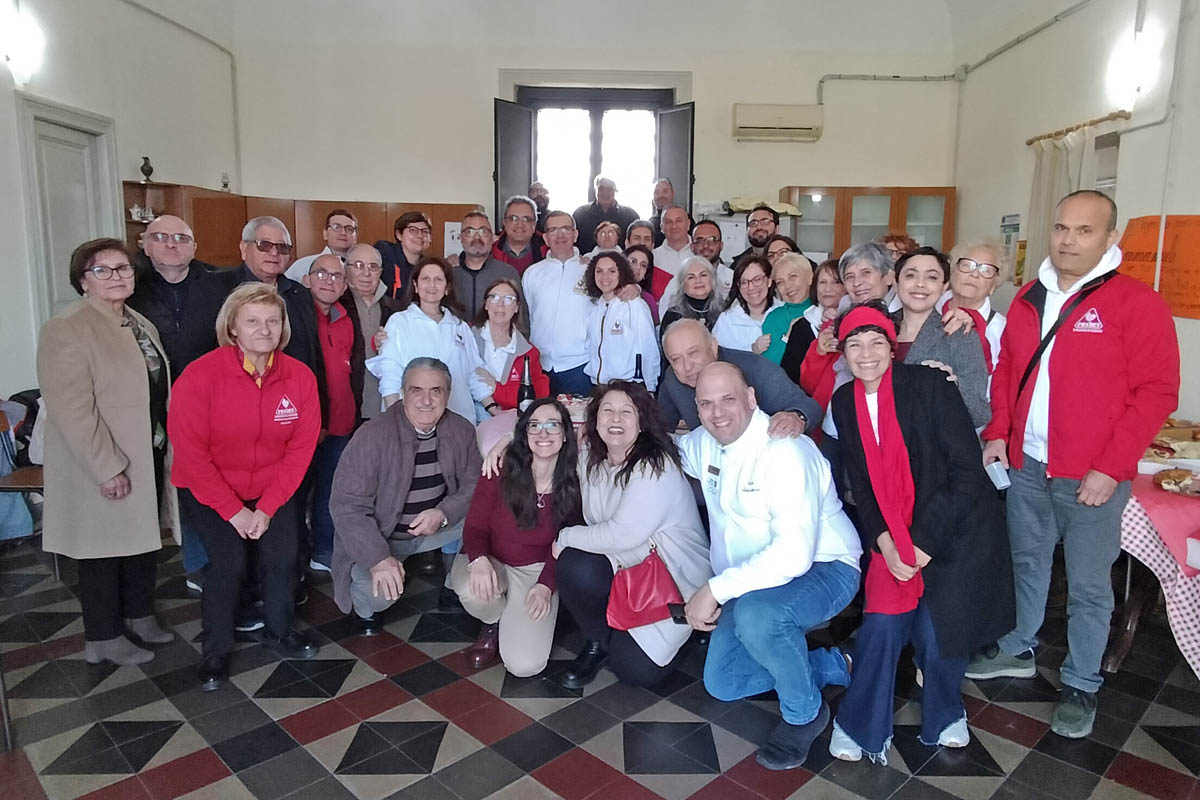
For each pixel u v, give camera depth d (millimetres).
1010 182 6320
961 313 2582
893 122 7387
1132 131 4672
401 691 2686
